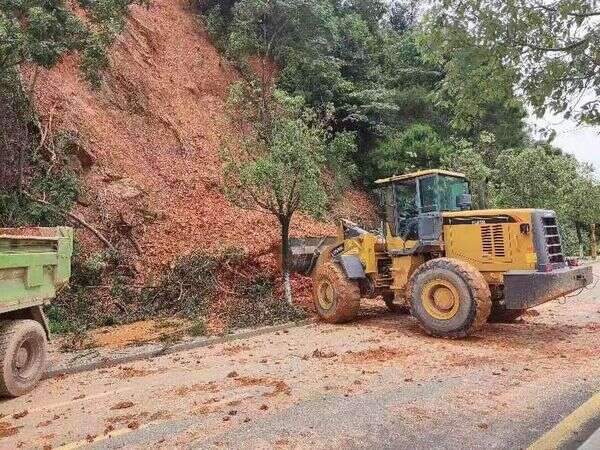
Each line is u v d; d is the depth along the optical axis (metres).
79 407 5.35
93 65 10.67
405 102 24.55
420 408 4.83
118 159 13.75
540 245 7.91
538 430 4.27
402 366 6.41
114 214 12.38
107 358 7.15
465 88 4.05
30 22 8.69
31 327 6.11
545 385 5.43
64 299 9.99
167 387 5.86
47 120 12.73
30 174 11.80
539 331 8.47
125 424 4.75
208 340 8.16
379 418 4.61
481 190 11.11
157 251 12.07
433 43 3.95
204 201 14.55
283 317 9.89
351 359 6.84
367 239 9.83
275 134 11.24
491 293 8.51
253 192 11.00
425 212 9.17
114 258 11.35
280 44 20.94
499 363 6.43
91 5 10.48
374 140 23.03
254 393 5.48
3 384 5.68
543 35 3.68
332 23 21.48
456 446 4.00
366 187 22.53
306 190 10.56
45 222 11.16
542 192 23.12
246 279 11.50
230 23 21.28
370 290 9.95
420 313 8.27
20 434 4.67
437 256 8.99
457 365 6.38
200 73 19.00
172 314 10.29
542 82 3.69
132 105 15.63
